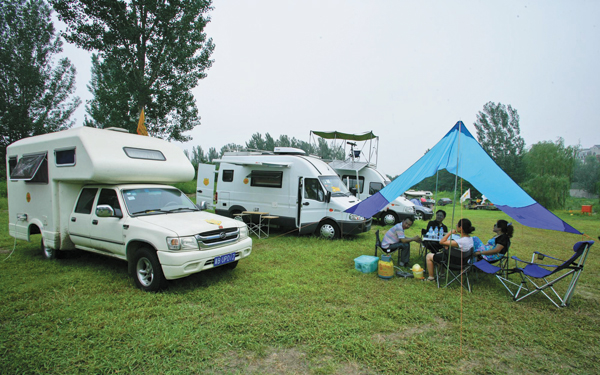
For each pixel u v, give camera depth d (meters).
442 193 40.59
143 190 6.02
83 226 6.02
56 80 32.28
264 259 7.09
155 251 4.98
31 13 29.98
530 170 31.33
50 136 6.45
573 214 23.50
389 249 6.50
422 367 3.24
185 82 20.89
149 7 18.25
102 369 3.12
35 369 3.10
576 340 3.88
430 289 5.42
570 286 4.87
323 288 5.34
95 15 17.77
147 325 3.96
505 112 43.34
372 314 4.39
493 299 5.07
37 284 5.26
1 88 29.03
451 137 6.38
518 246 9.44
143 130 11.41
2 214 13.94
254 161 9.46
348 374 3.12
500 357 3.45
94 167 5.37
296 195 9.72
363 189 14.24
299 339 3.70
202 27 20.84
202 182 13.31
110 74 20.09
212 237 5.21
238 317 4.21
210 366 3.20
